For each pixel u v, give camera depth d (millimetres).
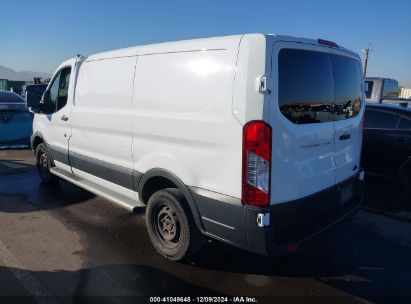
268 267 3889
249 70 2943
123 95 4250
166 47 3695
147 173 3980
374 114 7125
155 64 3805
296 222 3336
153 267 3848
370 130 7094
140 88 3992
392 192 6641
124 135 4281
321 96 3494
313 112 3402
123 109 4262
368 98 14211
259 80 2895
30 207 5652
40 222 5066
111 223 5027
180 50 3531
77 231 4762
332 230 3609
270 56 2941
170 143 3652
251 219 3025
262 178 2996
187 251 3684
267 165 2992
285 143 3105
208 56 3258
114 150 4500
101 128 4656
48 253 4156
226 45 3119
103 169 4777
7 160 9047
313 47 3381
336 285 3596
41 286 3490
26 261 3965
